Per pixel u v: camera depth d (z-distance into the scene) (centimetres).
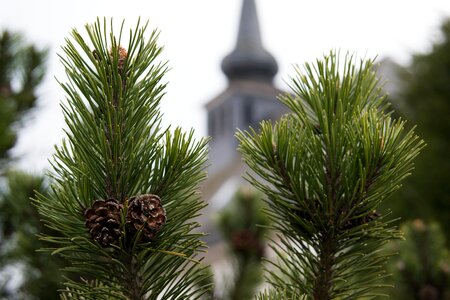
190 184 169
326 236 177
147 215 158
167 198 168
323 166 170
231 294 399
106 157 160
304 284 185
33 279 323
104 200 158
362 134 167
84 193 159
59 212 167
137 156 166
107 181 164
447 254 343
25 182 321
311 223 173
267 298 177
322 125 169
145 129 167
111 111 163
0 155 457
